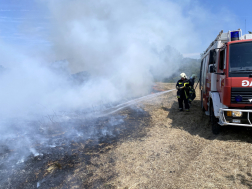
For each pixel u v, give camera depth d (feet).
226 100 13.88
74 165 12.14
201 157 12.19
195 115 22.65
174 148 14.06
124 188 9.82
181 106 25.26
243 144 13.43
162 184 9.92
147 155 13.14
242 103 13.48
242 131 16.19
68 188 9.96
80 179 10.69
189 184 9.61
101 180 10.57
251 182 9.18
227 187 9.00
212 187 9.13
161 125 19.65
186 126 18.99
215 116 15.26
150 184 10.02
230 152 12.43
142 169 11.46
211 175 10.12
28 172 11.41
